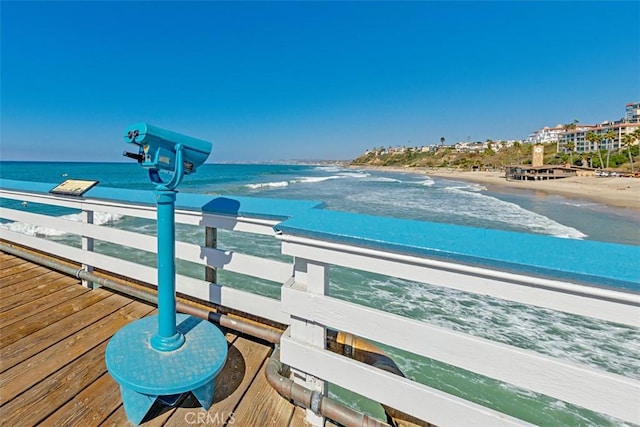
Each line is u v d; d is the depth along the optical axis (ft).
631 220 52.29
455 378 9.18
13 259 10.46
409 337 3.68
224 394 4.88
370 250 3.67
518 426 3.23
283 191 77.92
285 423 4.41
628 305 2.65
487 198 73.87
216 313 6.42
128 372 4.32
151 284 7.51
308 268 4.31
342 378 4.13
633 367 10.62
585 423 7.86
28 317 6.89
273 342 5.74
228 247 22.94
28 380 5.03
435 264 3.35
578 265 2.77
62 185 8.66
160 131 4.29
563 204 72.33
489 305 14.88
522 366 3.18
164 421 4.38
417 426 4.27
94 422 4.33
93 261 8.16
